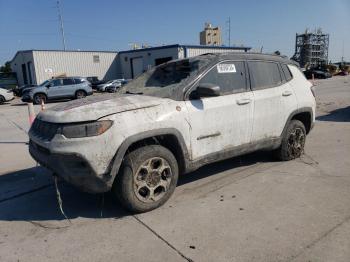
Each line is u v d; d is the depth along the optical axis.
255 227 3.59
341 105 14.01
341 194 4.35
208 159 4.47
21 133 10.30
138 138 3.77
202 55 4.94
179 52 39.19
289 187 4.63
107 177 3.67
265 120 5.11
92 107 3.80
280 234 3.43
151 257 3.14
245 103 4.77
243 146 4.86
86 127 3.59
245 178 5.04
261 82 5.16
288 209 3.97
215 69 4.61
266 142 5.21
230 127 4.63
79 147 3.56
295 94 5.60
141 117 3.83
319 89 24.69
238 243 3.30
